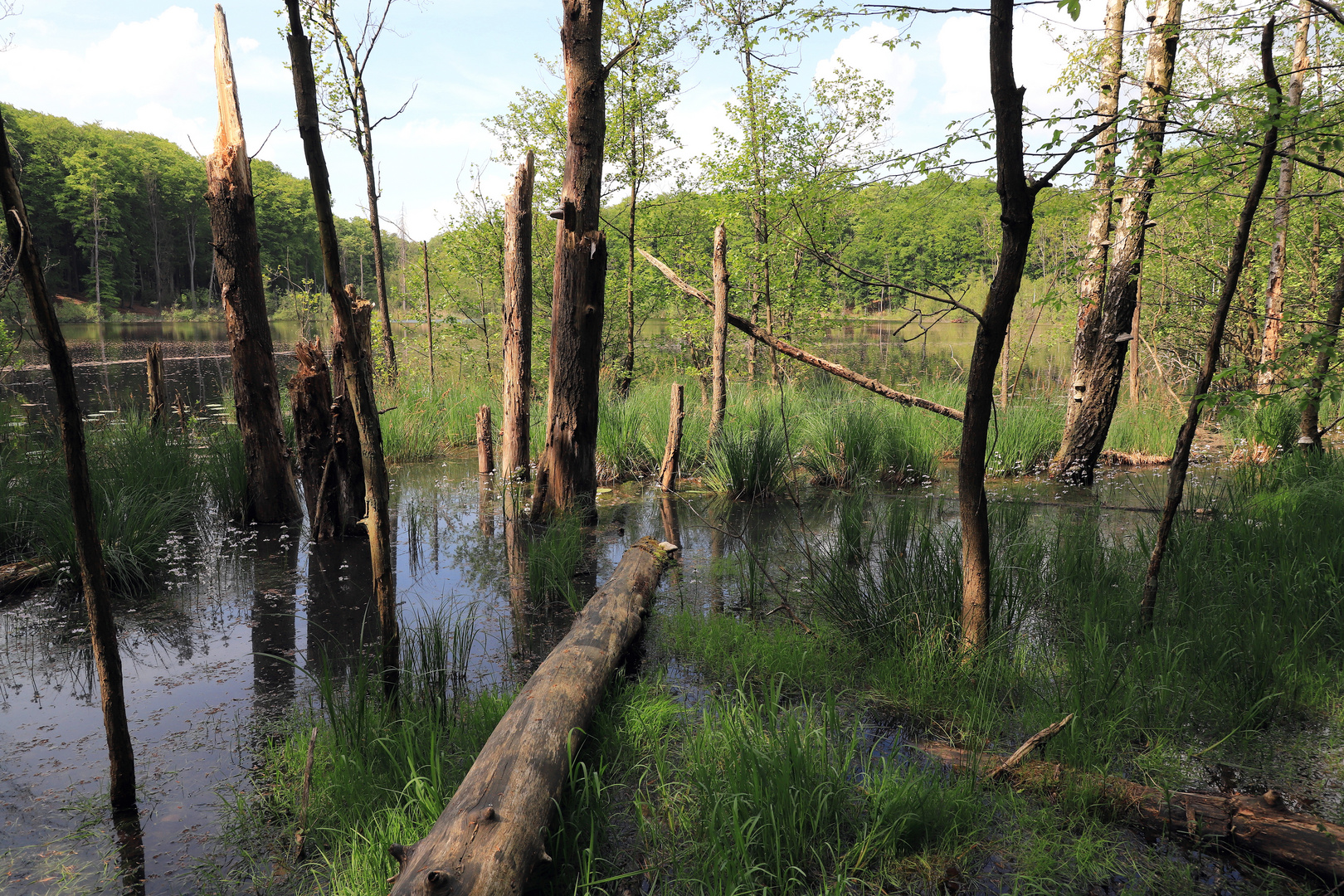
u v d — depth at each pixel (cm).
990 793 274
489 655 407
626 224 1520
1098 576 471
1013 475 923
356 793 268
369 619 466
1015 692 349
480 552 612
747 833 241
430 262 1577
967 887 230
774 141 1299
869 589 435
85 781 294
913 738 315
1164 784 272
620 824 262
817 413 960
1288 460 709
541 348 1459
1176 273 1236
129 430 794
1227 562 461
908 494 811
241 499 719
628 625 402
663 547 558
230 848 252
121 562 521
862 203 931
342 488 645
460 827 214
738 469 796
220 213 654
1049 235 1101
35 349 2688
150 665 400
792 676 370
